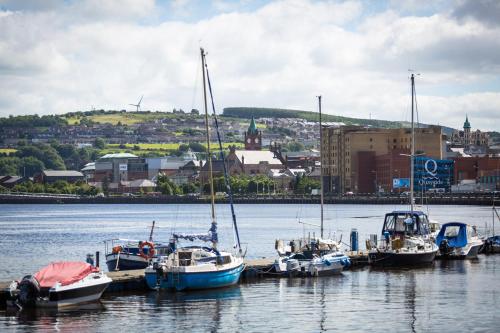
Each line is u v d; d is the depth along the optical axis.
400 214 156.00
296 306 106.88
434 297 114.06
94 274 105.50
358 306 107.19
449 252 156.25
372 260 144.38
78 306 103.69
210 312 102.31
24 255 180.38
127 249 132.25
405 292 117.94
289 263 130.50
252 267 129.88
